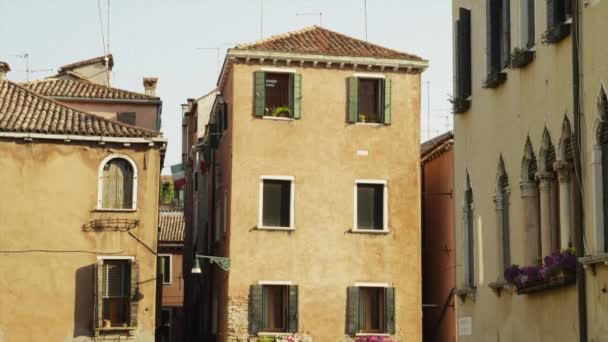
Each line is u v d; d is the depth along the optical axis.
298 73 36.53
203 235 44.56
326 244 36.06
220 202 38.94
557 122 16.52
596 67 14.87
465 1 21.55
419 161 36.97
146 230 34.06
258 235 35.75
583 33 15.35
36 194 33.72
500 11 19.36
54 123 34.25
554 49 16.67
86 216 33.84
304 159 36.34
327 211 36.22
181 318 54.91
